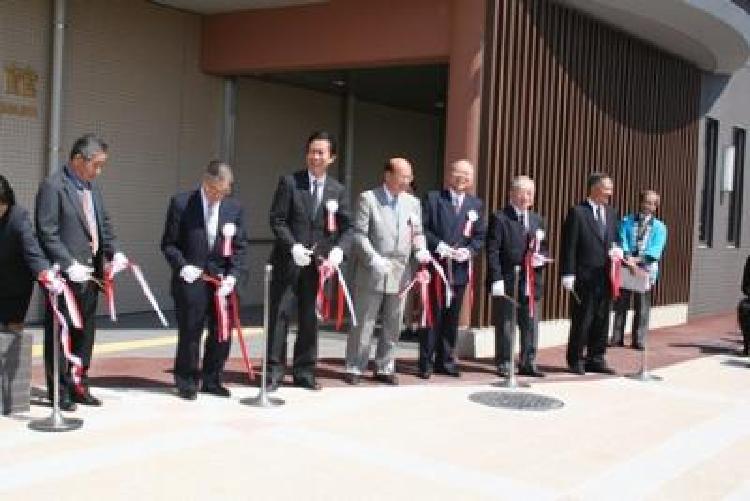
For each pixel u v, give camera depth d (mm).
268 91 13797
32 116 10516
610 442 6703
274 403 7160
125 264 6914
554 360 10250
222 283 7234
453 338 8875
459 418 7113
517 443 6480
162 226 12203
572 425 7141
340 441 6188
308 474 5418
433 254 8594
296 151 14438
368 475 5477
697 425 7438
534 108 10703
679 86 14508
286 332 7730
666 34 12609
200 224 7164
